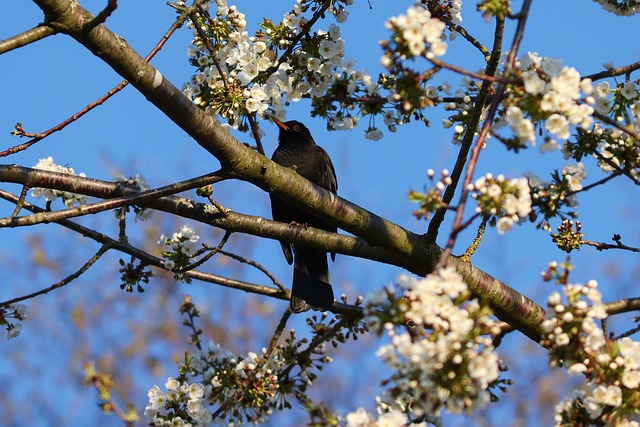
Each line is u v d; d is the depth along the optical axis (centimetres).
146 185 1052
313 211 967
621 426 667
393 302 565
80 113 936
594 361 655
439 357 548
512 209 627
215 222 1016
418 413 579
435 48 618
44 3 796
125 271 1089
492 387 899
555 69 627
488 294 962
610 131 901
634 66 914
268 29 965
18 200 1033
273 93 967
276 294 1178
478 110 855
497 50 841
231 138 926
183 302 1160
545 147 635
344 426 675
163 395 992
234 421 1059
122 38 841
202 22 968
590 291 645
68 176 1007
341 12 952
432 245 961
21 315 1035
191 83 974
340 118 930
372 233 959
